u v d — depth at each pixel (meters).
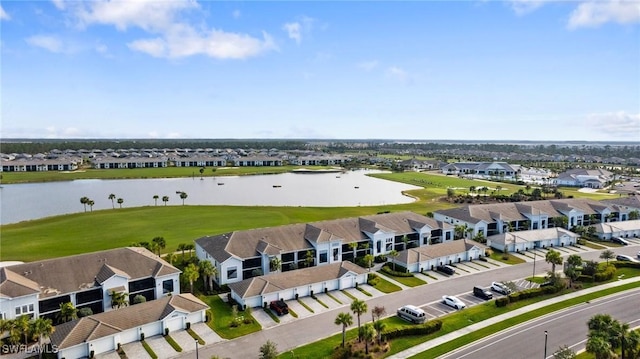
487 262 87.12
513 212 112.69
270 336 54.72
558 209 118.56
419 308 61.53
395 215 99.38
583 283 74.00
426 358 49.56
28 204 147.38
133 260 65.31
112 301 59.12
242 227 113.19
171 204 152.12
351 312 62.31
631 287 72.56
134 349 51.47
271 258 75.44
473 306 64.56
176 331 56.00
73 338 49.22
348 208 143.88
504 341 53.69
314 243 80.81
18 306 54.16
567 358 45.00
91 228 110.12
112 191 180.38
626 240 106.81
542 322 59.06
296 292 67.06
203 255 80.25
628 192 184.00
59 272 60.12
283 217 126.69
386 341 52.88
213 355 50.00
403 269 80.69
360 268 74.69
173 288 65.50
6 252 87.94
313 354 49.72
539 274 80.00
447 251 85.81
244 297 62.28
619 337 45.28
